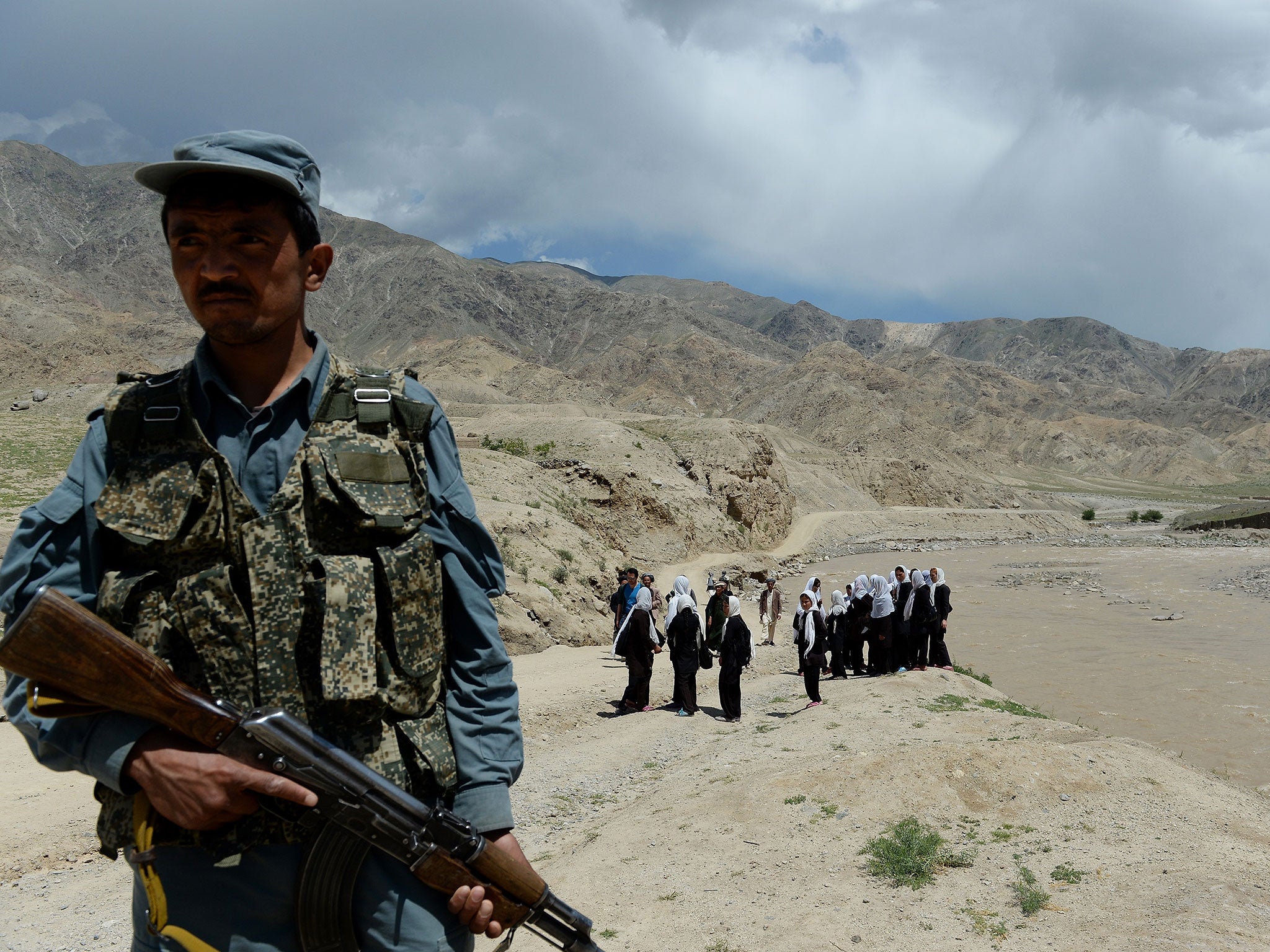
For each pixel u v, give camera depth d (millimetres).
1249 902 5879
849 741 11391
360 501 1612
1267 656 29078
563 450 72000
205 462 1584
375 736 1617
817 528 88625
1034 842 7383
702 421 88062
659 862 7496
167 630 1533
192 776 1407
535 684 16844
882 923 6078
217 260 1624
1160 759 9562
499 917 1696
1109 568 63281
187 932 1535
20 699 1486
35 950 6133
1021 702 22328
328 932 1560
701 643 15375
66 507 1564
